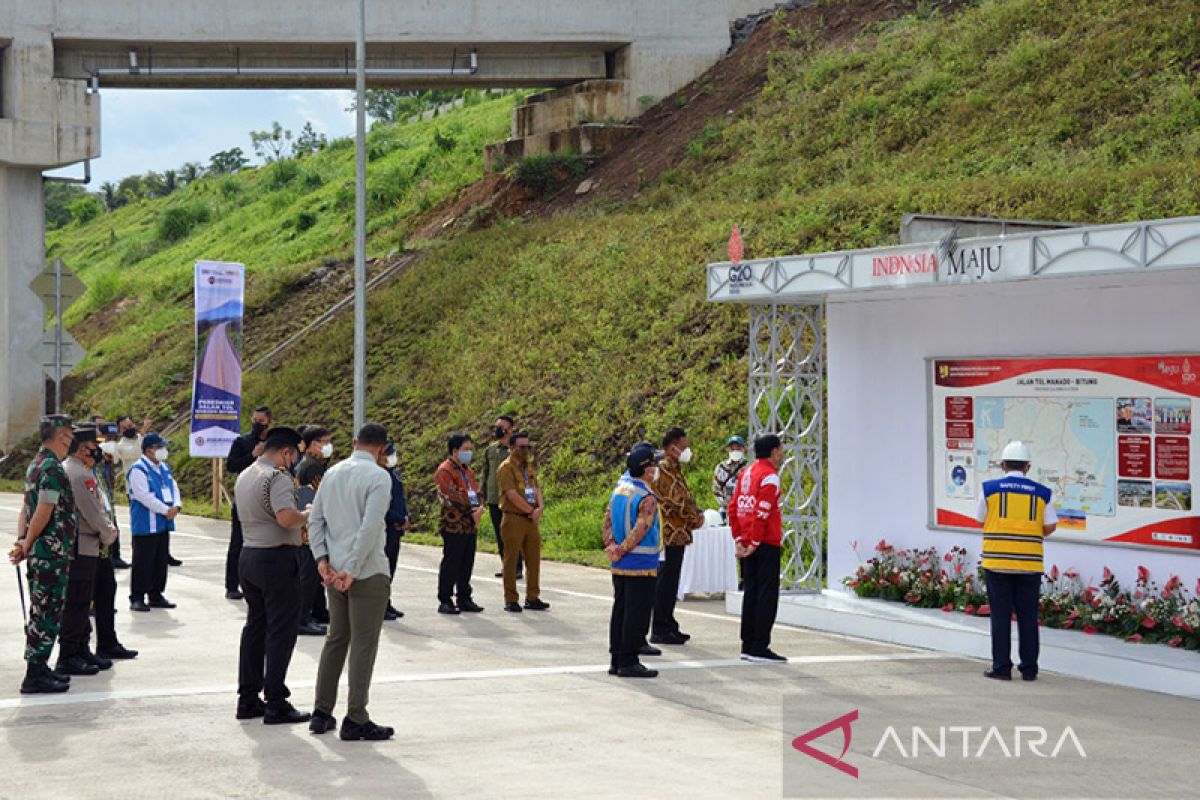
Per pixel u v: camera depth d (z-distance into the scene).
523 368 26.77
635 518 10.50
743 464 15.87
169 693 9.83
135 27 35.91
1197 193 20.64
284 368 33.34
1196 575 11.29
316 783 7.29
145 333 43.78
